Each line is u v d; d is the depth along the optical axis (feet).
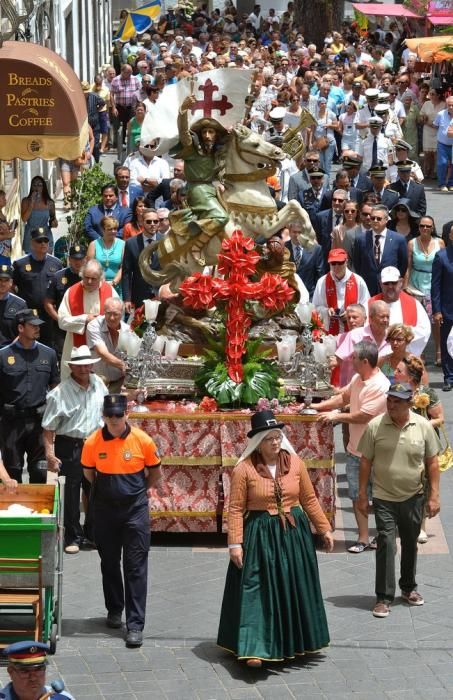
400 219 133.90
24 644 50.83
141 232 116.26
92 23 316.40
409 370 85.15
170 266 94.02
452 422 111.96
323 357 89.10
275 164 92.02
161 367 89.30
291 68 285.43
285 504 70.08
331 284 109.81
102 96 226.79
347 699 66.85
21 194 171.22
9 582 70.13
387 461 76.38
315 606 70.59
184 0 409.49
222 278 92.99
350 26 363.76
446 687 68.28
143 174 156.46
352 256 125.08
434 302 124.77
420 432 76.74
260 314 90.63
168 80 223.30
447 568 83.71
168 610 77.46
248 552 69.72
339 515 92.94
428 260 128.36
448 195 212.64
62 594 79.10
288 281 92.79
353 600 79.00
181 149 92.84
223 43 295.69
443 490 97.55
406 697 67.15
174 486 86.74
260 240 108.58
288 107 217.36
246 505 70.33
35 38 173.58
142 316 94.32
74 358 82.74
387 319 94.17
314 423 85.71
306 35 361.71
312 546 70.85
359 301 109.81
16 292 111.14
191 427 86.33
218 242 92.73
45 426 83.20
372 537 87.97
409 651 72.33
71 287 99.96
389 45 343.46
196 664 70.59
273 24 360.07
